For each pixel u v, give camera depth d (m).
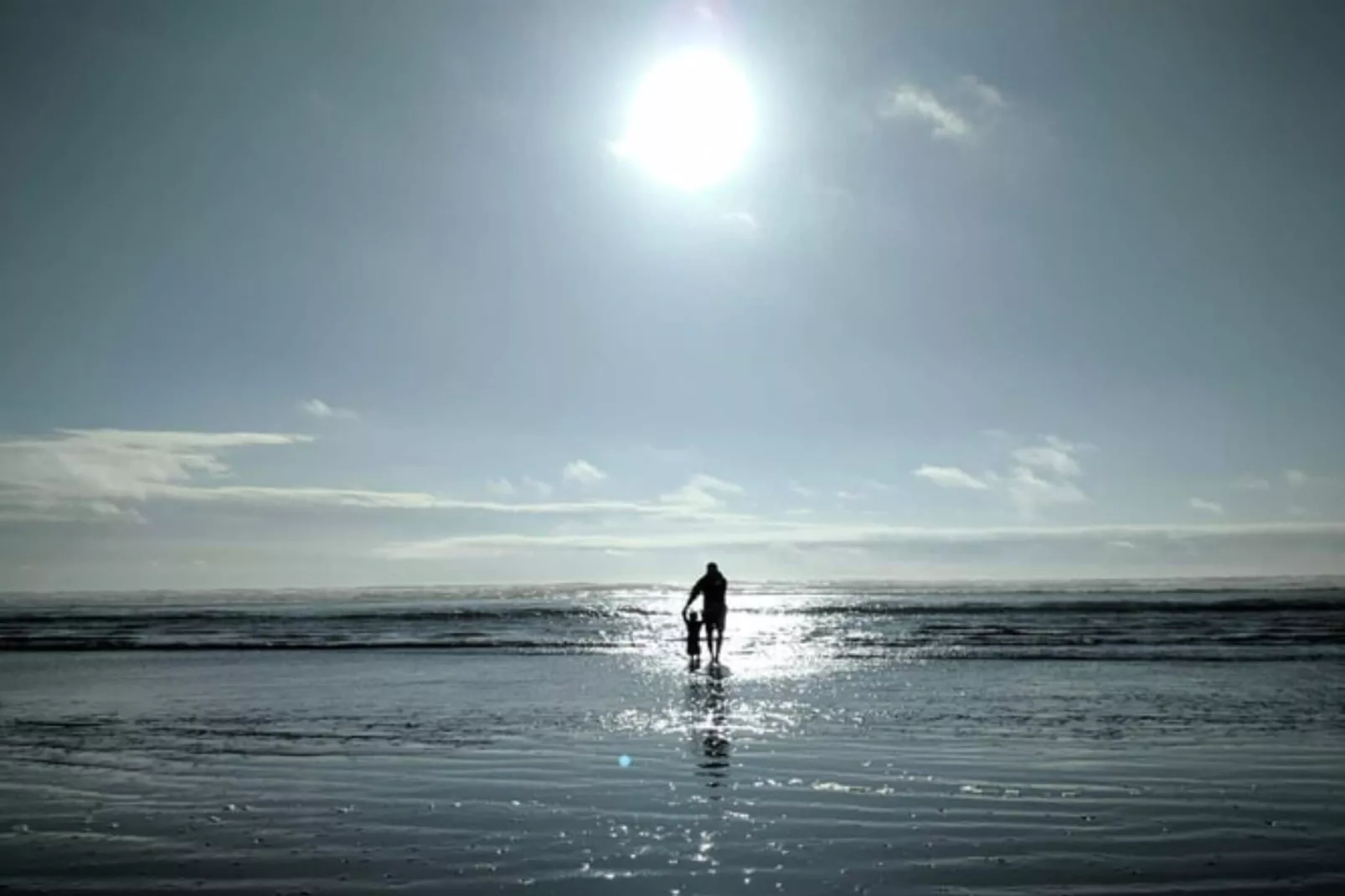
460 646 28.31
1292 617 36.81
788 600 72.19
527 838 7.56
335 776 10.05
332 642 29.84
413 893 6.29
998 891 6.27
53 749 11.79
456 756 11.05
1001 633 30.97
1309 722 13.05
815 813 8.27
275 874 6.74
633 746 11.56
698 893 6.24
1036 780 9.55
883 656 23.72
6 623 43.28
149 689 18.00
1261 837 7.52
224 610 60.25
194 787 9.62
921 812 8.29
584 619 45.66
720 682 18.56
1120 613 41.91
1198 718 13.45
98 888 6.53
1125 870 6.68
